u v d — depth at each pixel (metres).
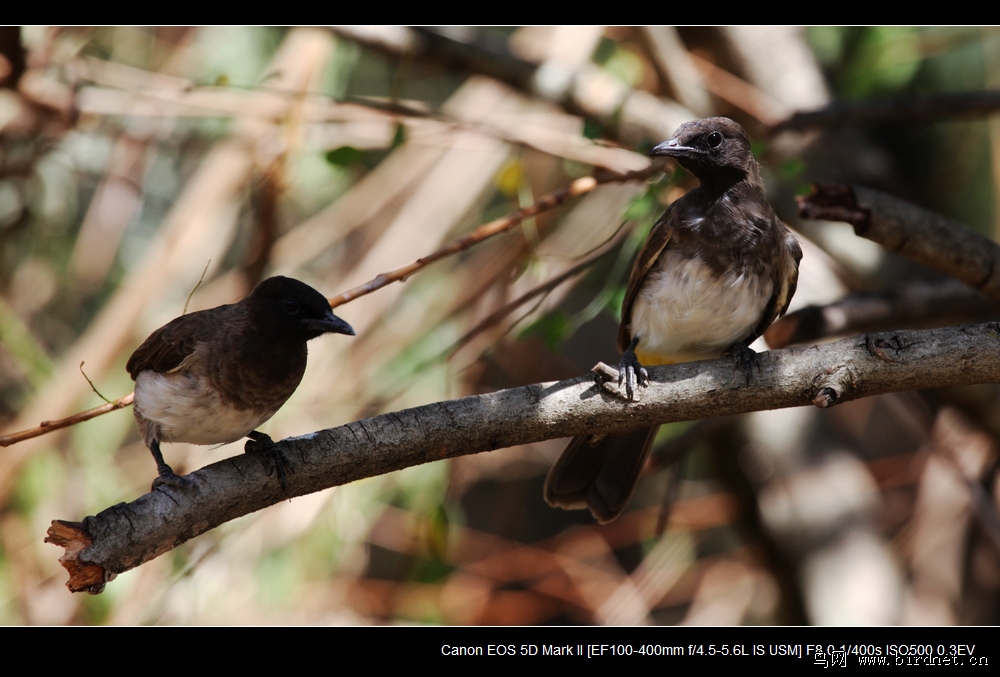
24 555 11.30
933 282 9.10
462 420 6.36
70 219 12.84
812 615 11.54
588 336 17.72
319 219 13.23
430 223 12.64
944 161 13.75
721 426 10.73
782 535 12.00
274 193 10.73
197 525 6.04
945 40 12.61
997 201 13.23
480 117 11.48
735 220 8.10
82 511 11.42
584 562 15.05
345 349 12.12
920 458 13.53
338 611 12.04
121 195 13.03
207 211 11.99
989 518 10.72
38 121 10.92
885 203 8.03
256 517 10.51
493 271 12.37
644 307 8.35
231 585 11.34
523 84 11.27
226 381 7.32
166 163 13.79
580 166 11.60
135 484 12.07
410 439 6.31
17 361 11.99
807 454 12.24
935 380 6.39
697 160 8.12
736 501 12.40
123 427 12.04
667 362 8.74
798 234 11.34
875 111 10.26
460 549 14.31
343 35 10.87
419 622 12.77
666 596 15.02
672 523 13.19
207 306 12.58
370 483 11.77
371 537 13.87
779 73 12.67
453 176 12.77
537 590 13.73
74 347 12.66
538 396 6.46
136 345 12.11
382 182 13.21
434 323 12.53
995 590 13.12
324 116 10.64
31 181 11.84
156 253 12.23
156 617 10.02
